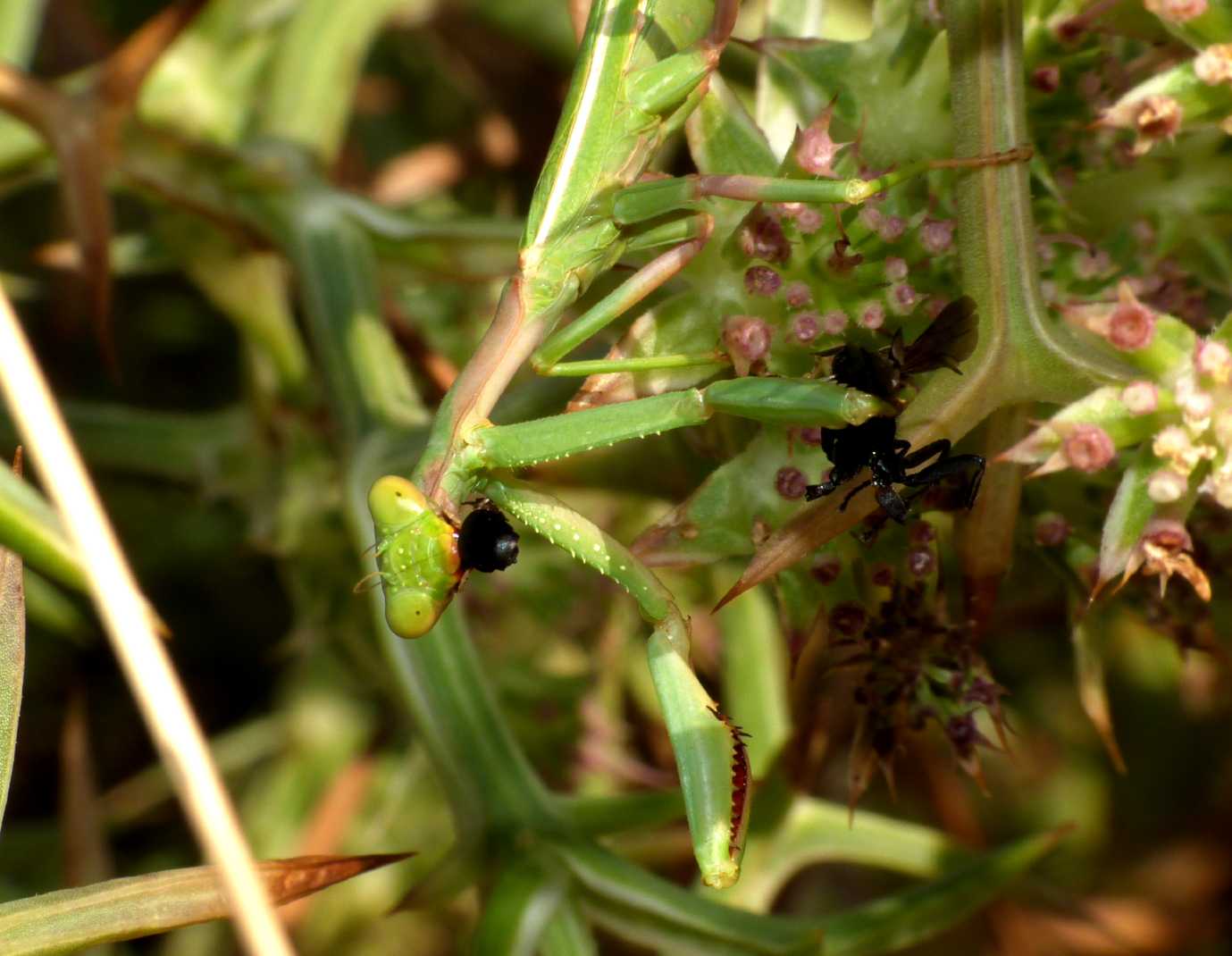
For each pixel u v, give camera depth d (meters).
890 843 0.16
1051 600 0.16
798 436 0.13
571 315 0.15
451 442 0.13
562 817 0.15
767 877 0.16
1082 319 0.13
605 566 0.13
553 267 0.13
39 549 0.14
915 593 0.13
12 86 0.16
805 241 0.13
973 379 0.13
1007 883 0.15
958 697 0.13
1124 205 0.14
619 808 0.15
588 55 0.13
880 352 0.13
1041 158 0.14
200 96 0.17
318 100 0.17
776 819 0.16
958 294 0.13
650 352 0.13
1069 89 0.14
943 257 0.13
